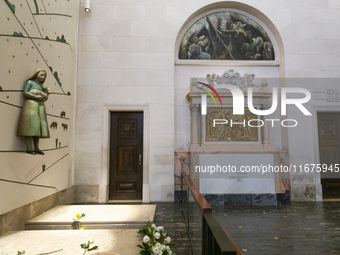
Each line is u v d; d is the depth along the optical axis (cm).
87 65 562
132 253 216
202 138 564
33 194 346
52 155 412
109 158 566
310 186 566
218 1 588
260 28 617
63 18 467
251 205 527
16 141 308
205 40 613
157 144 554
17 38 312
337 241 316
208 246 169
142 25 577
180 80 605
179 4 586
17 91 310
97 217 334
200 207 199
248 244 307
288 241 317
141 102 561
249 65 609
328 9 602
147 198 539
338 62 591
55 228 319
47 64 397
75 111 541
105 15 575
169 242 199
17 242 245
